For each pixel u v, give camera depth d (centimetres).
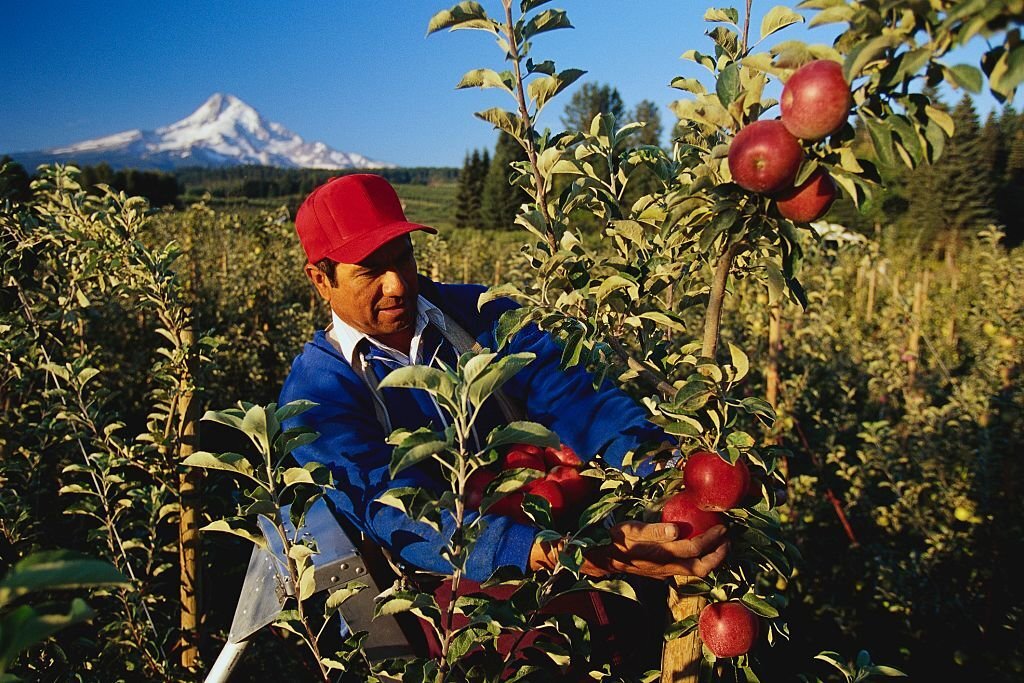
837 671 355
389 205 180
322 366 179
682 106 125
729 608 137
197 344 331
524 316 140
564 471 160
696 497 131
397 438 119
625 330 162
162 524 420
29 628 68
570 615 146
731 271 156
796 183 111
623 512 146
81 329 424
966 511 415
